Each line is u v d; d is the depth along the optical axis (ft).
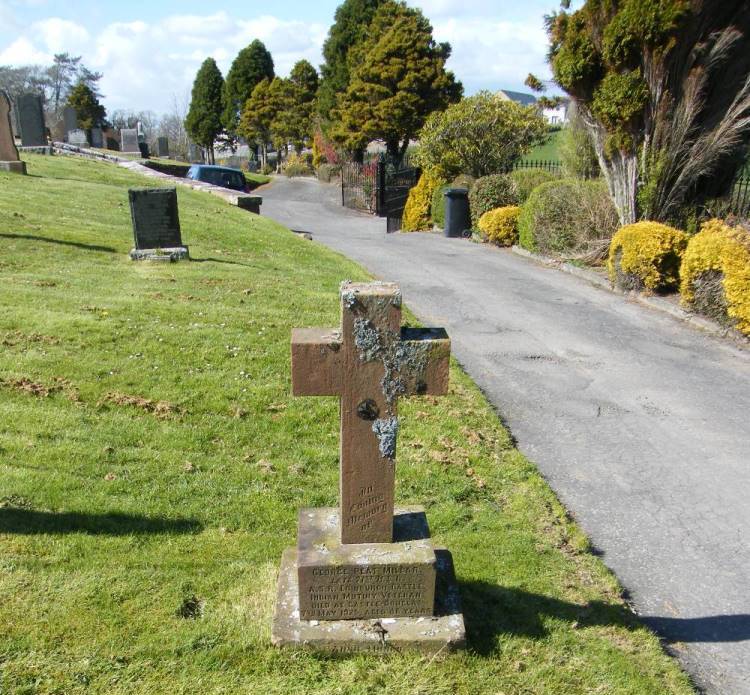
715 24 38.93
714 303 34.19
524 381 27.17
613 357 30.25
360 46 139.13
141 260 37.17
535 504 17.83
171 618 12.23
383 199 103.65
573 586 14.60
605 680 11.93
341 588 11.94
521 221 55.98
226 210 61.77
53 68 279.08
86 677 10.85
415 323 33.50
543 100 70.08
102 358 23.32
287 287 35.24
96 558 13.67
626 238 40.19
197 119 214.48
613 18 41.04
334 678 11.29
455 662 11.78
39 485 15.92
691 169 41.86
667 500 18.75
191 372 23.16
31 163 68.59
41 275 31.96
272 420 20.77
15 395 20.18
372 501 12.18
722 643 13.58
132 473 17.10
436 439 20.71
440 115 77.82
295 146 188.85
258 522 15.76
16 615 11.89
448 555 13.97
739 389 26.81
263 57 203.31
